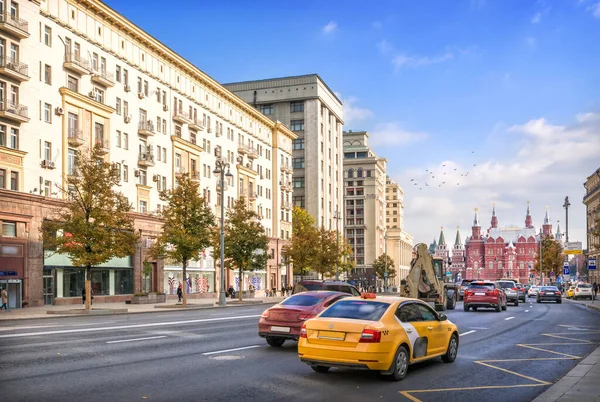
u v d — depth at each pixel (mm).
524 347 16859
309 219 101625
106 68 51219
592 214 104375
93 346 15977
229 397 9578
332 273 83312
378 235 167125
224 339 18031
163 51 59031
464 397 9898
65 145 45688
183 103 63625
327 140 115375
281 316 16047
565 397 9305
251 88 112688
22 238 41125
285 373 11969
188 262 63594
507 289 45094
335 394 9977
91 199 37594
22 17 41875
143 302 48875
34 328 22062
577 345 17562
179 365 12797
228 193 73125
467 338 19094
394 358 11117
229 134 74312
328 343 11141
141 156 55438
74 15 47531
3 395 9547
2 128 40375
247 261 54906
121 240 38156
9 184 40469
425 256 33344
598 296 74312
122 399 9320
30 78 42188
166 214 47031
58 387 10227
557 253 103000
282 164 91438
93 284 49312
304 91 110000
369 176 165500
